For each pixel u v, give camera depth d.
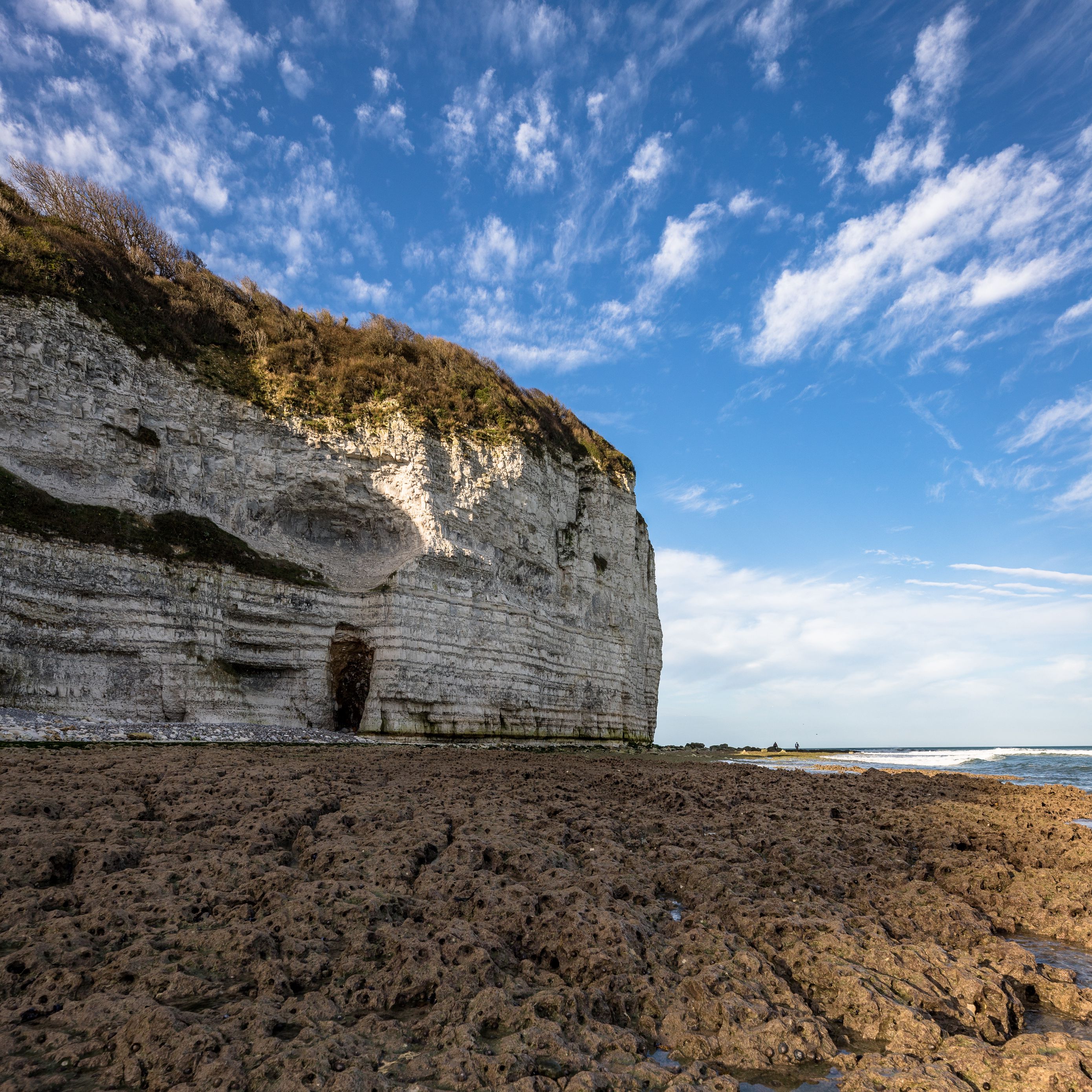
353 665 29.56
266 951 5.71
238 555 26.73
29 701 20.42
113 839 8.34
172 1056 4.20
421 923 6.45
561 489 39.78
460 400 35.38
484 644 31.92
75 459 24.03
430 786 13.25
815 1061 4.87
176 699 23.52
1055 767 40.16
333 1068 4.18
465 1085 4.11
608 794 14.29
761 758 46.25
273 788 11.35
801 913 7.23
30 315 23.67
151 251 32.19
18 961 5.32
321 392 31.91
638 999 5.46
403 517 31.45
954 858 10.17
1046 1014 5.87
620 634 42.25
